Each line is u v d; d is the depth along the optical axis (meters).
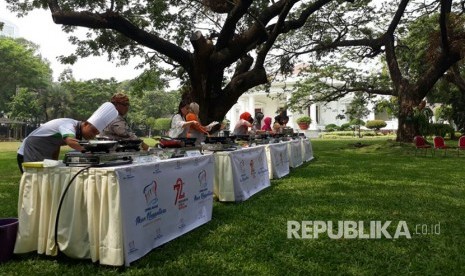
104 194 3.04
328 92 22.16
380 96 23.48
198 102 10.73
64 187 3.18
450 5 15.59
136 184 3.21
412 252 3.40
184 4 12.03
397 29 19.17
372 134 36.47
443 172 8.86
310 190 6.48
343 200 5.58
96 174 3.06
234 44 10.82
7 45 41.34
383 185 6.96
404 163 11.00
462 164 10.65
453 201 5.51
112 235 3.02
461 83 19.34
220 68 10.75
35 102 41.59
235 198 5.53
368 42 18.17
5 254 3.24
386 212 4.83
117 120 4.51
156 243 3.54
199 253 3.42
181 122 5.67
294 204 5.35
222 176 5.54
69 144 3.49
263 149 6.99
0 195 6.32
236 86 11.02
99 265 3.10
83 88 43.06
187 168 4.16
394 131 37.78
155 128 49.09
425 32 18.78
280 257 3.30
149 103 55.09
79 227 3.15
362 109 25.55
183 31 12.47
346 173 8.73
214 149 5.63
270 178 7.72
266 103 46.41
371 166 10.24
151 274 2.96
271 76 20.05
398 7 17.39
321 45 18.66
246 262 3.20
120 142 3.63
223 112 11.10
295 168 9.86
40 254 3.31
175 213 3.88
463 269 3.01
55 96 42.44
